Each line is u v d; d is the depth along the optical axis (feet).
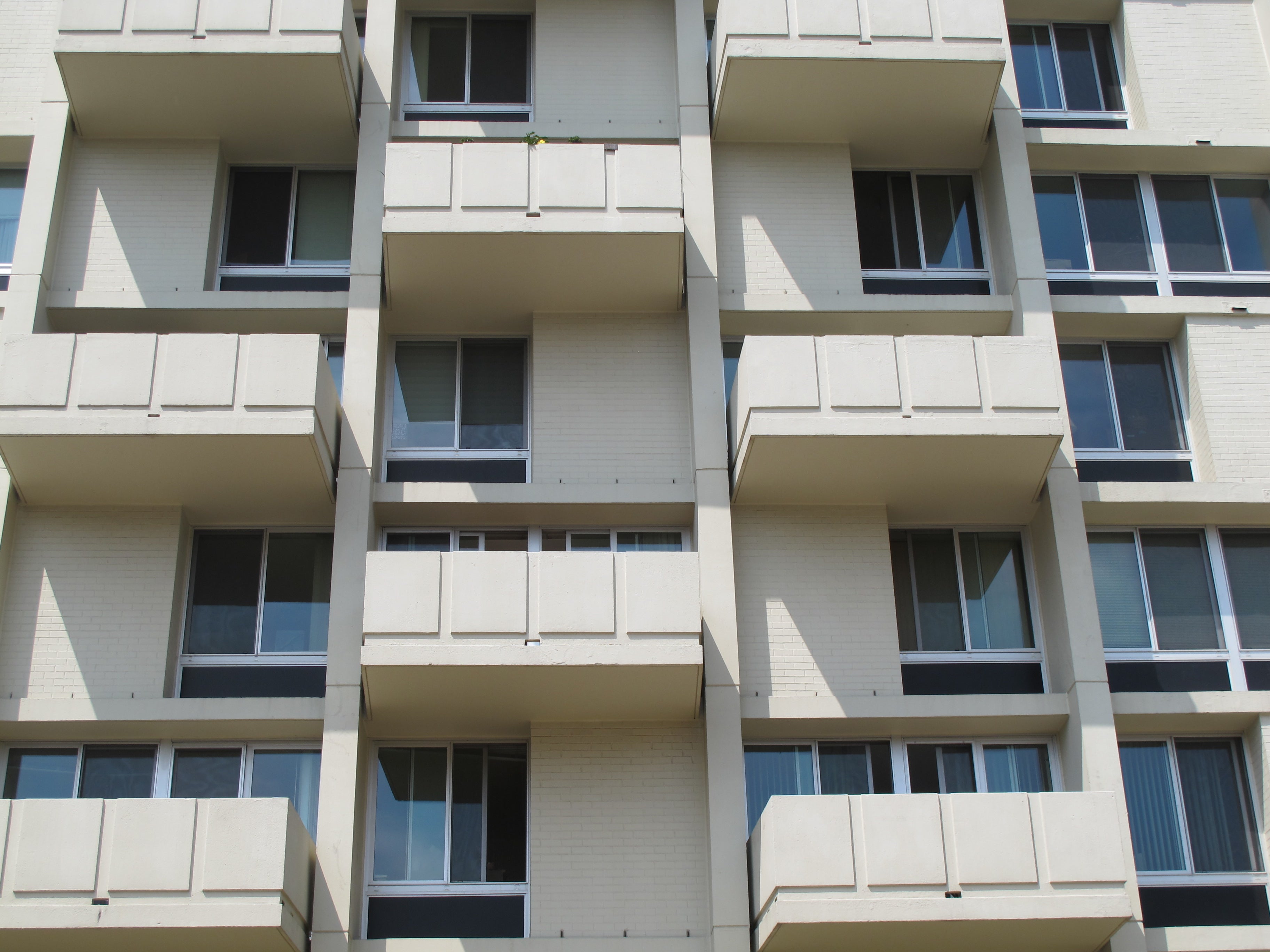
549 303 58.39
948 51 58.80
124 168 59.82
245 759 51.55
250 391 50.42
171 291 57.26
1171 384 60.18
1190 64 65.41
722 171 62.23
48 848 42.73
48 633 51.65
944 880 43.01
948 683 54.54
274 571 55.01
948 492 54.90
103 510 53.83
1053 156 62.69
